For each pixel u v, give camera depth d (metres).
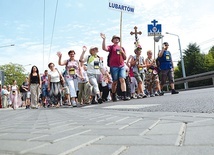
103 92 10.33
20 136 2.17
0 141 1.95
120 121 2.79
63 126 2.73
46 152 1.43
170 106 4.04
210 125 1.95
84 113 4.72
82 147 1.51
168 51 9.70
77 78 10.26
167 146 1.39
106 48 8.41
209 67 46.75
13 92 14.76
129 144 1.51
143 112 3.63
